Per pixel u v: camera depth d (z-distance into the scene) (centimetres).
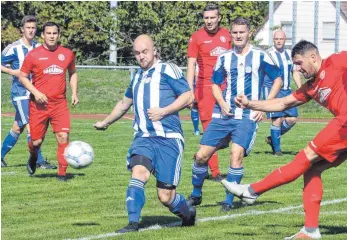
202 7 6347
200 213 1900
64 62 2462
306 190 1576
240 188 1582
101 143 3600
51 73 2444
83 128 4338
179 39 6344
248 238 1590
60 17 6669
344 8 7644
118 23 6462
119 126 4519
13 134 2817
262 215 1867
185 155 3173
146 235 1617
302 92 1599
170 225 1744
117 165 2853
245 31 1952
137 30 6494
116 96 5816
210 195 2192
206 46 2436
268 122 4938
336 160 1566
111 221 1808
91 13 6506
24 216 1880
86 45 6831
